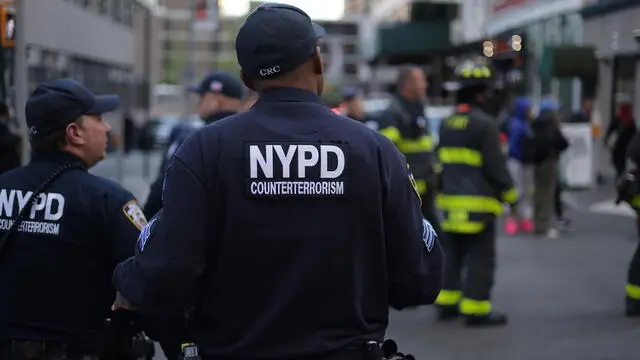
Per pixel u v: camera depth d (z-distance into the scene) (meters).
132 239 5.14
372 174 3.89
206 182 3.80
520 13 40.78
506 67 32.19
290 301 3.78
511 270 15.19
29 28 13.93
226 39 134.12
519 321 11.58
